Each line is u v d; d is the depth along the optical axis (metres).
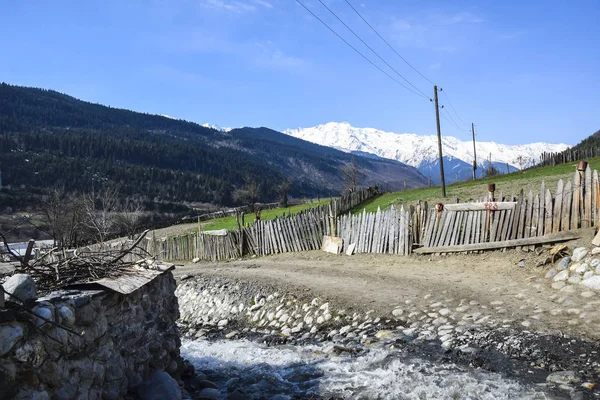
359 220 20.22
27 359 4.26
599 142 99.19
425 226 17.38
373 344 9.55
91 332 5.40
